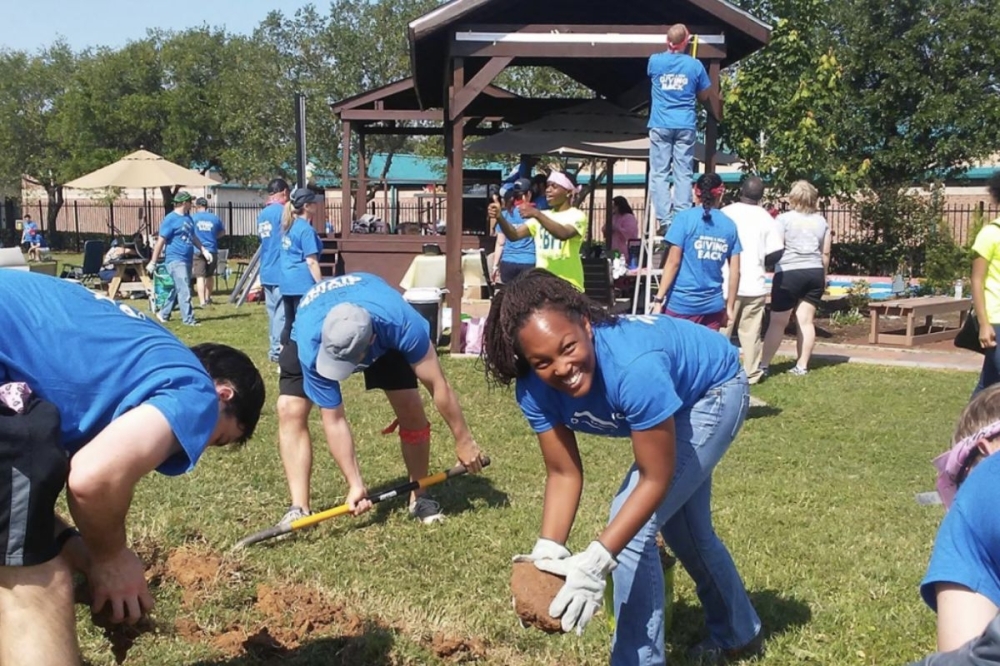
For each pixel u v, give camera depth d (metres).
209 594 4.12
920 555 4.74
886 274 19.88
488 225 18.16
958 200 28.42
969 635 1.88
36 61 40.34
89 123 36.94
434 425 7.36
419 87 13.16
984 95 19.67
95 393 2.44
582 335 2.68
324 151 32.50
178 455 2.51
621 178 36.22
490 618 3.97
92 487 2.30
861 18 19.86
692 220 7.27
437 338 10.70
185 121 36.84
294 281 9.45
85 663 3.52
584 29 10.05
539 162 22.88
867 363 10.52
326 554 4.66
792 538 4.95
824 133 15.51
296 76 33.22
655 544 3.22
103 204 36.41
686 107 9.41
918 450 6.91
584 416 3.01
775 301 9.55
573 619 2.74
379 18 32.31
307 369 4.64
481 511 5.32
